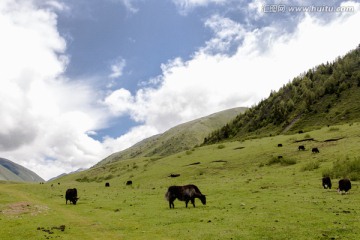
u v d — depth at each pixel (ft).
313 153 204.95
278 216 69.72
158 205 103.60
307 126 508.53
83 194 166.61
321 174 146.92
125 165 413.59
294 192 108.27
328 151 198.70
